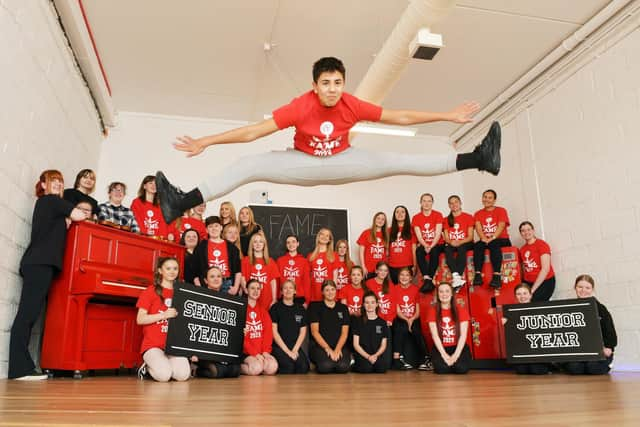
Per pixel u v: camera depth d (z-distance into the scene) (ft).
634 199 15.94
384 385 11.46
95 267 13.07
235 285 16.65
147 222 17.20
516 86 20.99
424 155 8.09
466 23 17.35
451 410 6.72
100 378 12.74
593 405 7.26
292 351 16.80
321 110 7.70
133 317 14.66
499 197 22.91
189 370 12.88
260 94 21.83
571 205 18.61
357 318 18.19
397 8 16.53
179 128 23.25
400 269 21.35
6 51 11.71
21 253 13.08
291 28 17.60
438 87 21.58
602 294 17.03
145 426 5.16
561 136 19.20
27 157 13.33
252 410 6.70
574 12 16.84
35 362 13.71
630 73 16.16
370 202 24.49
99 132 21.65
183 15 16.84
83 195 14.79
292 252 20.27
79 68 17.74
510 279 19.30
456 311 17.07
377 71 16.84
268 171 7.81
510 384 11.49
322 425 5.33
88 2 16.10
